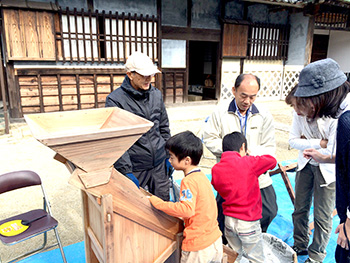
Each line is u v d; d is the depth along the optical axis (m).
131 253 1.49
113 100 2.28
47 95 7.78
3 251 2.70
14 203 3.60
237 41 10.70
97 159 1.23
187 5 9.55
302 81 1.64
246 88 2.14
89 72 8.16
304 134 2.20
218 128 2.43
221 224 2.33
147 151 2.40
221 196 2.10
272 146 2.40
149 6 8.77
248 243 2.01
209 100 11.04
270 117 2.40
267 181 2.36
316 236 2.29
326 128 1.95
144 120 1.38
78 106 8.23
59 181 4.29
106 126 1.69
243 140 2.07
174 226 1.68
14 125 7.07
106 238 1.33
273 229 3.04
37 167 4.82
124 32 8.38
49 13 7.27
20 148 5.82
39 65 7.52
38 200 3.70
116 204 1.35
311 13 10.31
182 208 1.52
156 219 1.55
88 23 7.94
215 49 11.23
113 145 1.24
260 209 2.06
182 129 7.44
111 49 8.31
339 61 13.95
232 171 1.94
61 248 2.29
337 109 1.58
